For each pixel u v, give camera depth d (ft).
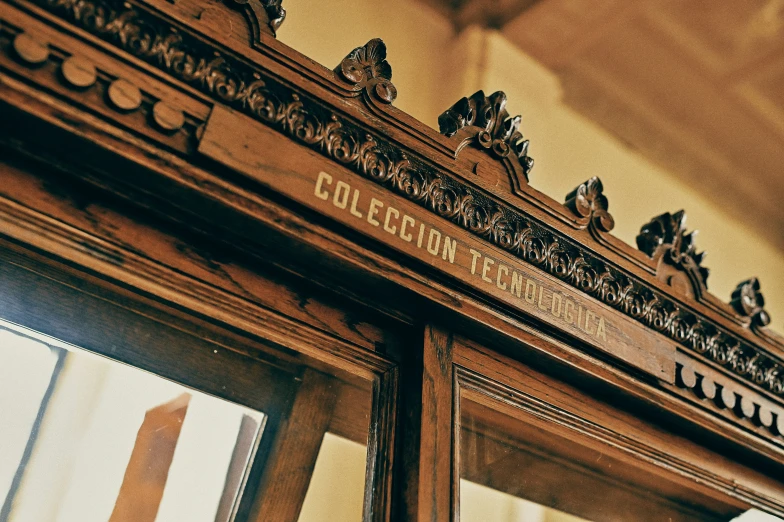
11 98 2.17
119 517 2.31
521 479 3.01
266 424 2.67
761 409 3.93
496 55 4.90
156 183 2.45
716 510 3.70
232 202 2.50
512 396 3.14
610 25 4.87
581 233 3.44
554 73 5.19
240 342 2.74
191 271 2.63
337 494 2.63
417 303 2.93
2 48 2.21
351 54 2.97
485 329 3.03
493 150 3.27
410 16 4.73
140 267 2.53
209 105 2.53
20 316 2.39
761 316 4.13
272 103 2.64
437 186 3.01
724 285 5.84
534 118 5.04
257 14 2.69
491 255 3.11
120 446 2.40
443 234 2.99
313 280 2.84
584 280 3.38
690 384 3.64
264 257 2.74
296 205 2.63
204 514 2.44
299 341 2.82
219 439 2.57
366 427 2.79
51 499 2.24
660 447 3.59
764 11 4.72
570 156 5.21
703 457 3.76
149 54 2.43
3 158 2.36
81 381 2.42
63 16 2.31
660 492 3.51
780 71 5.07
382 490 2.63
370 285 2.86
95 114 2.32
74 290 2.50
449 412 2.86
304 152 2.70
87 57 2.33
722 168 5.78
